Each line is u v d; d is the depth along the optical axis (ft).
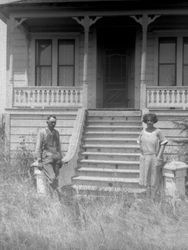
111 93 54.60
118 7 46.91
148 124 30.68
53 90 48.06
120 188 31.48
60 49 55.16
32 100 48.29
